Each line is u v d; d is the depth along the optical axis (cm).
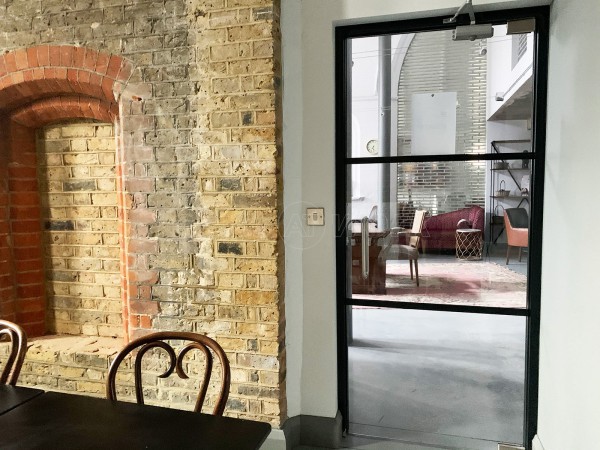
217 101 205
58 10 220
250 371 213
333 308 218
